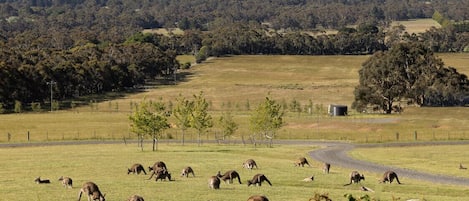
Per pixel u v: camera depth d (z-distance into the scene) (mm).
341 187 48844
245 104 165750
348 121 123938
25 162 63656
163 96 186500
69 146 87438
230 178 48812
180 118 93625
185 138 102250
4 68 164625
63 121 126188
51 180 49688
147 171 56594
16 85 165875
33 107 157750
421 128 113875
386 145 90938
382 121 124438
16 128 114375
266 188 45875
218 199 40281
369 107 159750
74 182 48219
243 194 42438
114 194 42000
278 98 177750
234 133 107625
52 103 160625
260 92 190625
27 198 40562
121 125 118438
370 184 50656
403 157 74938
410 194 45750
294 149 84688
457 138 99500
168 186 45906
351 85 199875
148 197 40844
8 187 45531
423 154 78000
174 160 66062
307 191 44625
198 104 94312
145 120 81188
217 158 68812
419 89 155500
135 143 92938
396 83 154750
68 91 192750
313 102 169000
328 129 113500
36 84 174125
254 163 59219
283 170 58156
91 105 167250
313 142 96062
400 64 155625
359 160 72375
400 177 57375
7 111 154875
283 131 109438
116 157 69188
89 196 39125
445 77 157250
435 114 134250
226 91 194750
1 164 61781
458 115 131750
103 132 107688
